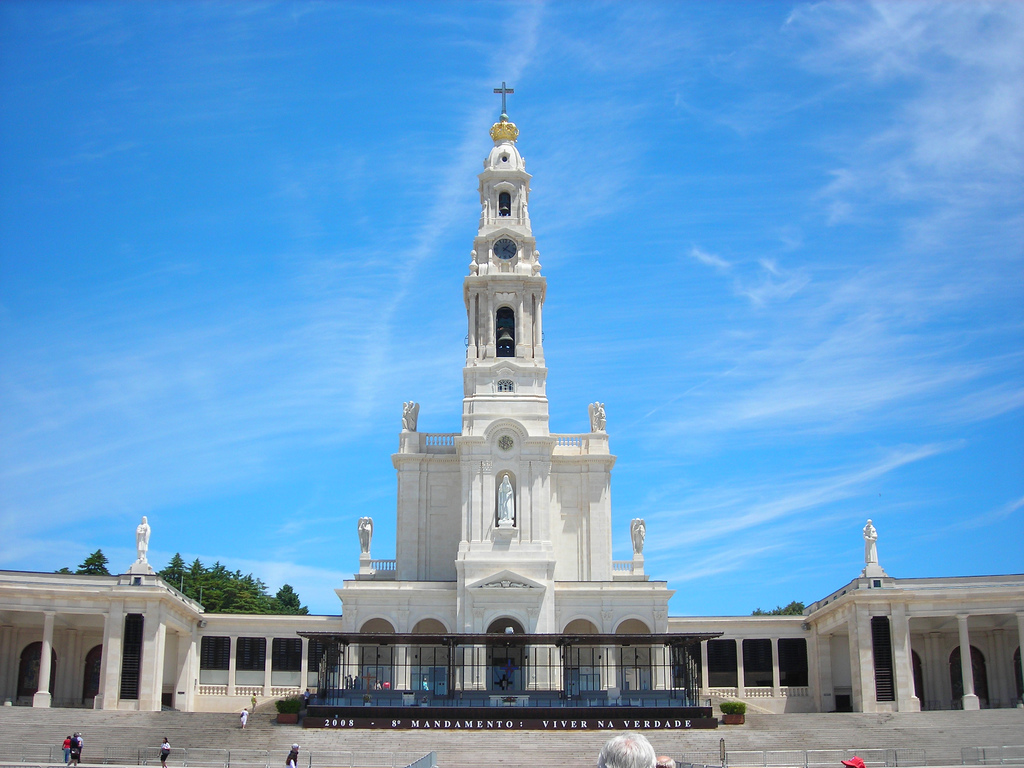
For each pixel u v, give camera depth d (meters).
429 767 46.22
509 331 110.00
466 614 95.81
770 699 102.94
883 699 91.38
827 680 102.44
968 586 93.62
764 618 105.62
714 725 76.06
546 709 75.19
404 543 105.44
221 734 72.56
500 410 103.25
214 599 142.75
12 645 96.50
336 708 75.19
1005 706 97.88
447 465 107.75
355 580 100.56
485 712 75.06
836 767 65.31
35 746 69.56
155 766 64.75
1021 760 68.44
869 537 95.81
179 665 100.25
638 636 79.12
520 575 96.00
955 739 73.75
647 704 80.25
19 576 89.44
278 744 70.81
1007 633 98.75
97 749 69.38
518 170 113.44
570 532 106.44
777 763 67.81
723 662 106.00
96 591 90.00
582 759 67.62
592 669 96.62
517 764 65.88
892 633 92.31
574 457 107.69
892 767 66.31
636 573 104.56
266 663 102.62
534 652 95.06
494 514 100.56
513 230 111.00
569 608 98.62
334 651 83.88
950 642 101.50
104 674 89.19
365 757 67.44
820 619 102.56
